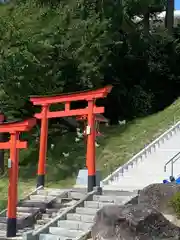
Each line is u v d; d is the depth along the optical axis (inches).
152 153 1023.0
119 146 1186.0
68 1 1194.6
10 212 690.8
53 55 1138.0
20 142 700.7
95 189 770.8
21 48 1040.8
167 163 925.8
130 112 1539.1
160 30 1755.7
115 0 1316.4
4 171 1085.1
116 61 1502.2
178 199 610.5
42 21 1131.3
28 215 747.4
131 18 1540.4
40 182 878.4
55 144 1238.3
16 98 1059.9
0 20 1075.3
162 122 1309.1
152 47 1641.2
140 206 575.8
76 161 1111.0
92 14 1208.2
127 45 1526.8
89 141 818.8
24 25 1101.7
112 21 1302.9
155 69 1638.8
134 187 879.7
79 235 624.4
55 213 754.8
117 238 550.3
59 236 639.1
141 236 541.0
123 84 1578.5
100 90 825.5
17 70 1021.8
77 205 730.2
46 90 1115.3
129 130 1323.8
